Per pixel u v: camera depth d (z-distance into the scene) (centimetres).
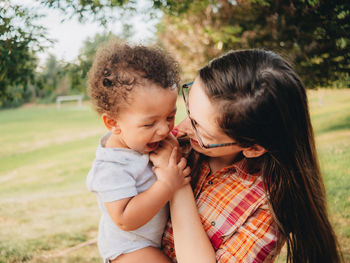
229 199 134
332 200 378
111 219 143
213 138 122
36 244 430
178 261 125
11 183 867
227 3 393
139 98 126
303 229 139
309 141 136
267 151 125
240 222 129
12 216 569
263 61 118
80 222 513
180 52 546
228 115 114
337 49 350
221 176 141
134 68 129
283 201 133
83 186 756
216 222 132
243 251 124
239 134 117
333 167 491
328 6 288
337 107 1087
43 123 2095
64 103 3397
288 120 118
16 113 2942
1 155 1269
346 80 428
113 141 145
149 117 129
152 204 126
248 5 369
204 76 121
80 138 1490
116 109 132
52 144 1410
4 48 251
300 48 369
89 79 148
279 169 131
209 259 120
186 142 156
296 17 310
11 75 297
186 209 129
